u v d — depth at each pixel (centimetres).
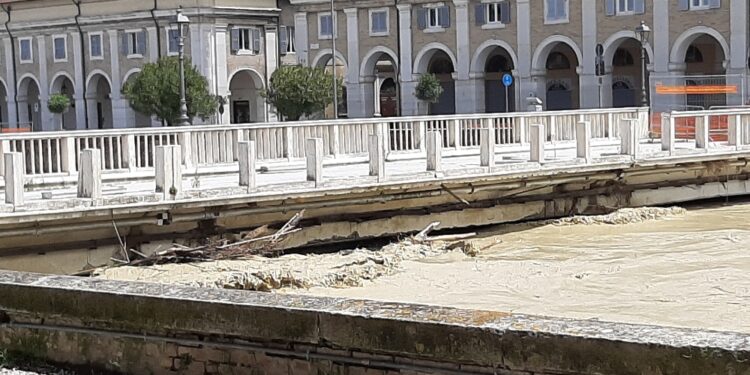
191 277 1853
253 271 1894
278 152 2436
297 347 832
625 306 1661
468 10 5703
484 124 2745
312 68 5750
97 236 1877
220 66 6344
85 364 927
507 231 2430
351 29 6125
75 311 930
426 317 782
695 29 4888
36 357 950
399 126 2644
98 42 6850
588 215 2597
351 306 827
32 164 2045
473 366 757
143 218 1888
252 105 6681
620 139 2731
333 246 2208
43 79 7219
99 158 1812
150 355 895
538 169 2403
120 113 6756
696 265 1998
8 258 1766
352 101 6175
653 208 2673
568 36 5334
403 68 5966
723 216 2628
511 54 5559
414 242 2255
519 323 752
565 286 1833
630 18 5103
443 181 2248
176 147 1892
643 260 2066
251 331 848
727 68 4797
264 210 2042
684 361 674
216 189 1941
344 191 2100
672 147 2680
